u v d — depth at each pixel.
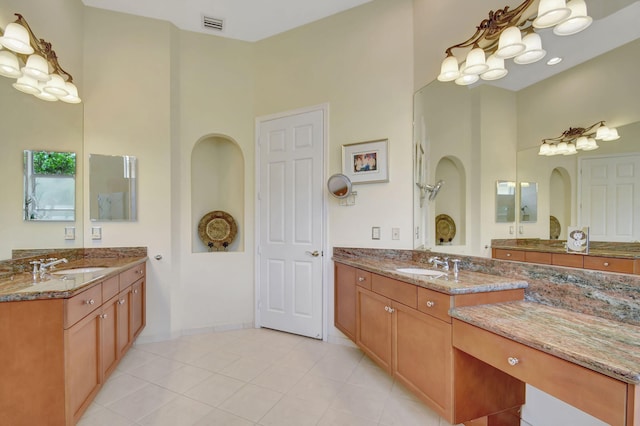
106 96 2.99
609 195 1.39
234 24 3.27
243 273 3.50
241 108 3.53
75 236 2.83
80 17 2.88
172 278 3.19
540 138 1.70
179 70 3.31
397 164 2.80
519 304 1.70
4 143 2.19
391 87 2.84
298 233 3.27
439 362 1.72
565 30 1.51
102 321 2.05
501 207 1.94
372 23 2.94
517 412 1.79
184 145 3.32
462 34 2.26
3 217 2.16
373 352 2.40
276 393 2.18
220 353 2.83
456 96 2.28
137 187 3.07
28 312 1.59
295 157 3.29
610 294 1.42
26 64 2.03
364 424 1.86
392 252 2.80
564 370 1.10
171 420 1.88
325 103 3.15
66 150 2.74
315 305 3.17
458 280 1.84
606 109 1.40
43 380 1.60
